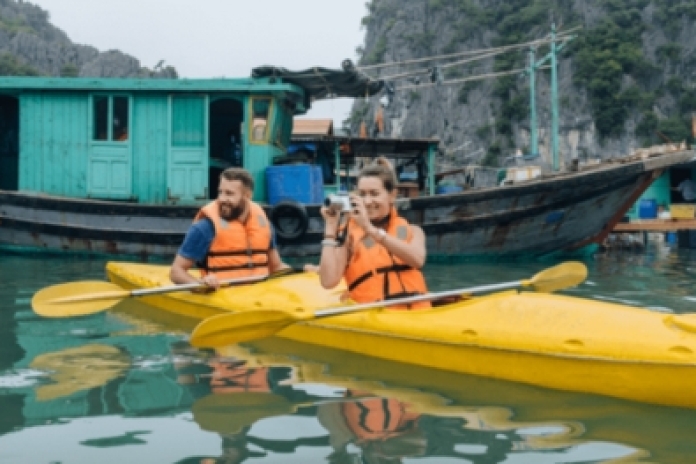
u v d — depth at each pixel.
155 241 10.78
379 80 13.70
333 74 11.64
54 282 7.73
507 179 18.38
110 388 3.45
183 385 3.51
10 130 13.05
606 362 3.16
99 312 5.80
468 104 101.88
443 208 10.54
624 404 3.09
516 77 97.25
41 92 11.36
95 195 11.40
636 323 3.24
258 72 11.42
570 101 91.19
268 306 4.75
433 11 110.50
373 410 3.07
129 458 2.51
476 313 3.76
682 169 25.86
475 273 9.11
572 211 10.65
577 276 4.45
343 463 2.43
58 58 127.38
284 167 11.04
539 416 2.95
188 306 5.55
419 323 3.91
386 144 16.58
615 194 10.62
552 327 3.43
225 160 13.19
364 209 3.94
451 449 2.57
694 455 2.50
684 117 88.06
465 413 3.00
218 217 5.20
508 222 10.60
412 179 22.67
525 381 3.45
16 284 7.57
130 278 6.55
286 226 10.61
